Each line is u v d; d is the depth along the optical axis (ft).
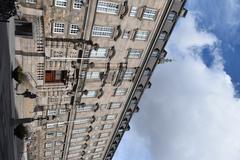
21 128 111.24
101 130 183.11
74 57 121.08
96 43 120.57
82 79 132.26
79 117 157.48
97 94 146.92
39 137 157.48
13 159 97.25
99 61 129.18
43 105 135.85
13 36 102.32
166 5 122.72
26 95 118.83
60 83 128.77
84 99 145.59
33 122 139.23
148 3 117.60
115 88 150.51
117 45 127.44
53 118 146.20
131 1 113.29
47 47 112.16
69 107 144.97
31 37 104.47
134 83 154.40
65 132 164.76
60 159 194.59
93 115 162.30
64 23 108.99
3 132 83.10
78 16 109.09
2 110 84.43
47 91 128.26
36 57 110.01
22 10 98.02
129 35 126.21
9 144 92.63
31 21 102.47
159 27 130.21
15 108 110.11
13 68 106.22
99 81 138.72
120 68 137.90
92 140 190.08
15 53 105.91
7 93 94.53
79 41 116.26
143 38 132.16
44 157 184.65
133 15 118.93
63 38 112.78
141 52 138.62
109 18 114.83
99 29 117.39
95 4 107.55
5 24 90.63
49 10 102.89
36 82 120.16
